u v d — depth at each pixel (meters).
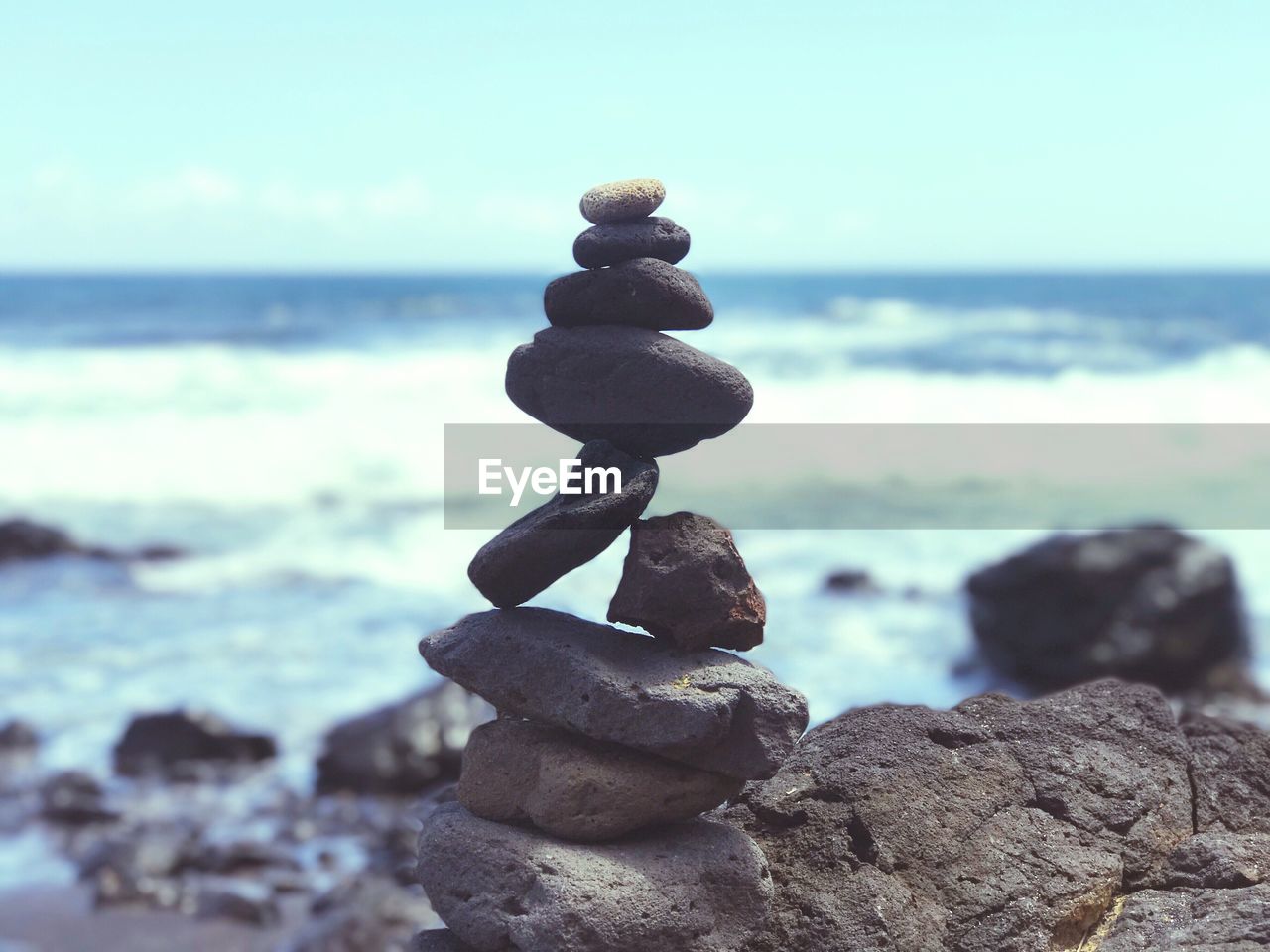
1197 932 3.82
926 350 38.00
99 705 11.79
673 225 4.02
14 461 23.17
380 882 8.20
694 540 3.94
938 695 12.35
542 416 4.09
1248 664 13.76
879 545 17.80
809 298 70.88
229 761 10.53
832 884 4.11
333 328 47.34
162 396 28.80
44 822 9.38
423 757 10.11
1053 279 101.56
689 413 3.88
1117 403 28.42
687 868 3.81
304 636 13.95
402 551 17.81
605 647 3.94
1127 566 13.37
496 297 70.12
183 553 17.80
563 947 3.54
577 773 3.80
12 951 7.51
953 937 4.05
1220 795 4.53
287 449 23.91
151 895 8.20
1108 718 4.69
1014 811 4.36
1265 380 31.08
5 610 15.06
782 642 13.88
